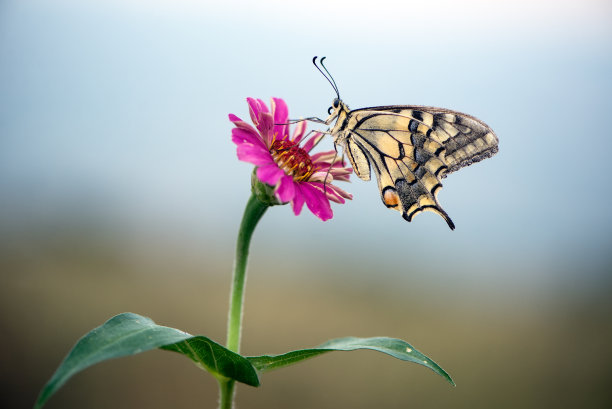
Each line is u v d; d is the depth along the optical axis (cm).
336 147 49
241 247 46
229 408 46
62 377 43
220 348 45
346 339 47
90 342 43
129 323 44
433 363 45
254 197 46
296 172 47
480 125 49
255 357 46
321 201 47
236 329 46
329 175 47
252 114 47
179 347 45
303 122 48
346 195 47
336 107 49
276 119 48
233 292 46
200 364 45
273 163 46
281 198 45
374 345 46
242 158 45
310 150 48
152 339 44
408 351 46
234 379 45
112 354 43
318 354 46
